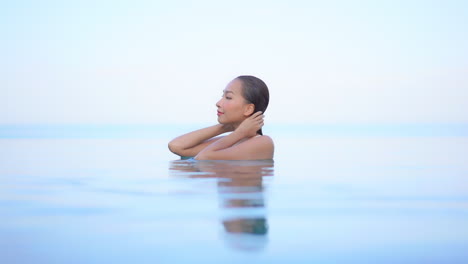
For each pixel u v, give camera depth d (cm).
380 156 427
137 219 148
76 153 464
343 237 129
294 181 241
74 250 116
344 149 534
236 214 155
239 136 344
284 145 623
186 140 373
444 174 286
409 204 179
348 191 211
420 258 112
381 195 200
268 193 200
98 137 988
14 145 631
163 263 106
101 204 174
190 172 275
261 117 347
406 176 273
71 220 148
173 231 133
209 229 135
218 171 278
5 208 168
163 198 186
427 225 144
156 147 572
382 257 112
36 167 320
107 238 126
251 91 348
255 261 108
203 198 186
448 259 111
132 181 239
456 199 191
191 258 109
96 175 270
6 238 127
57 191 208
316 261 109
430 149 534
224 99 356
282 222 145
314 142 711
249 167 301
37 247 119
